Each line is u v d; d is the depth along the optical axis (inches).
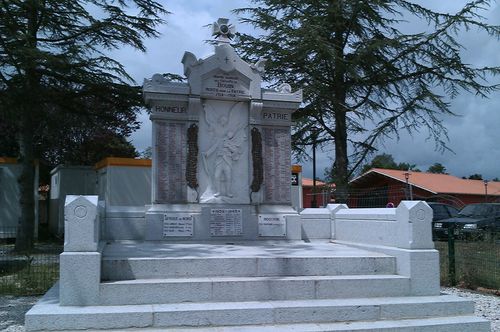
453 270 509.4
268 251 374.0
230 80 474.0
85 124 992.2
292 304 298.0
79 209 291.9
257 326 285.1
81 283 287.4
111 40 858.1
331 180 992.2
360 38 942.4
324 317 295.9
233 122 479.2
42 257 625.3
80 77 826.8
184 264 315.6
